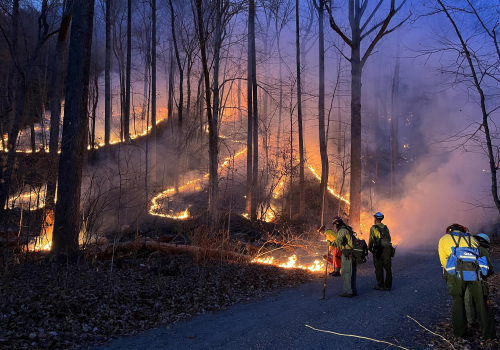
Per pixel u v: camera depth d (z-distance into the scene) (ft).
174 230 48.91
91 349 15.87
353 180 54.44
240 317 20.75
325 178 70.74
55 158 41.42
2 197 36.91
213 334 18.01
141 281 25.43
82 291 21.81
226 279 27.94
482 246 17.48
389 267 26.76
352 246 24.62
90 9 31.37
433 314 20.52
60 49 52.54
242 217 61.52
